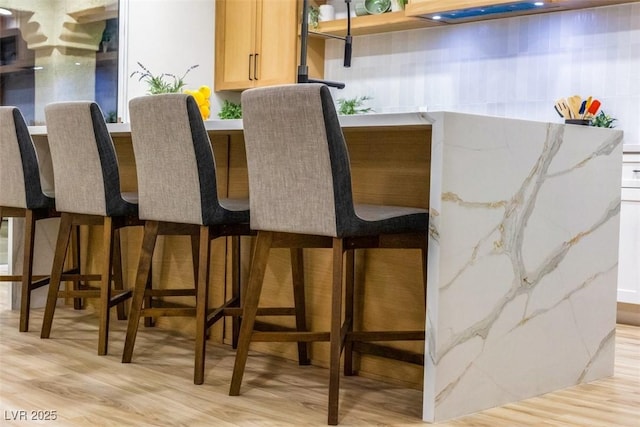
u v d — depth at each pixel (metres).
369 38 6.01
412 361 2.76
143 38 5.96
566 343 2.98
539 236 2.83
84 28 5.81
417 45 5.73
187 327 3.72
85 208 3.35
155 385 2.80
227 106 5.83
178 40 6.16
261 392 2.74
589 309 3.08
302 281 3.07
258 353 3.34
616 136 3.15
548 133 2.83
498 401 2.70
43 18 5.66
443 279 2.46
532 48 5.12
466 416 2.56
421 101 5.71
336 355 2.42
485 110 5.35
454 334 2.51
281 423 2.41
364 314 2.95
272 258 3.29
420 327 2.79
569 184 2.94
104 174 3.25
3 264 5.61
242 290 3.38
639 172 4.28
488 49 5.34
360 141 2.96
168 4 6.09
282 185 2.51
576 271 3.01
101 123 3.24
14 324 3.89
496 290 2.66
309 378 2.95
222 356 3.28
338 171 2.39
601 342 3.15
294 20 5.88
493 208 2.62
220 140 3.47
